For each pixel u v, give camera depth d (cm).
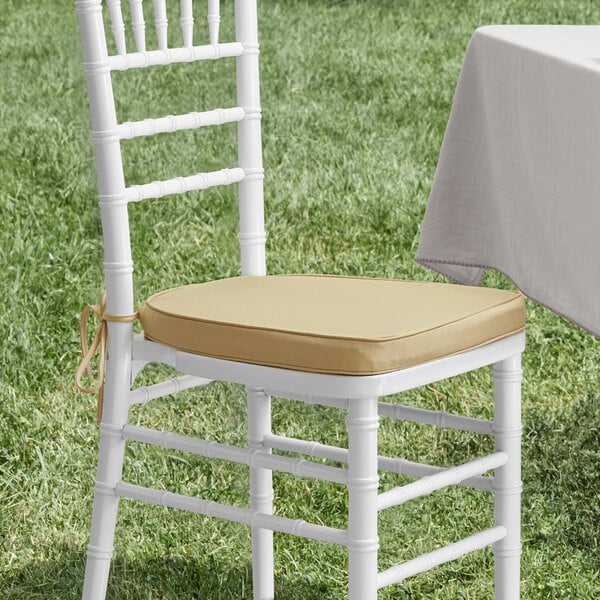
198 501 241
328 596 296
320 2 972
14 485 349
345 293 253
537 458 361
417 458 366
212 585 300
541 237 267
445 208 315
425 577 302
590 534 321
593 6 960
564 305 253
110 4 254
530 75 269
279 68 794
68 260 505
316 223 559
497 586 258
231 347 229
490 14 940
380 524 327
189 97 632
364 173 614
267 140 654
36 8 955
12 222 547
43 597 297
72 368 423
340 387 217
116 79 632
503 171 291
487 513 330
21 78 779
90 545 255
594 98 231
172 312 240
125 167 523
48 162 614
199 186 271
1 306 459
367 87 762
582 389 406
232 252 490
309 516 332
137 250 476
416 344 221
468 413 393
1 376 412
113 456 252
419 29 908
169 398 360
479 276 322
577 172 243
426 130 686
